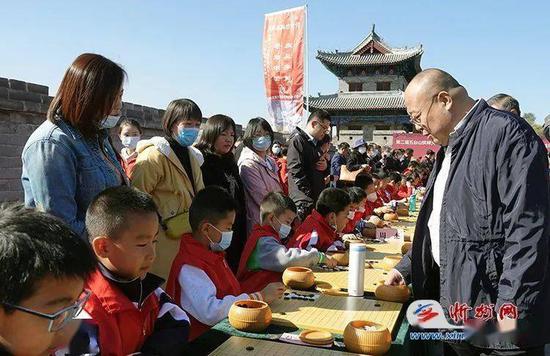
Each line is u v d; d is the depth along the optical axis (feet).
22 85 16.76
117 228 5.24
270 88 31.40
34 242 3.34
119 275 5.39
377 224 14.51
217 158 12.28
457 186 6.27
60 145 6.56
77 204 6.91
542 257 5.52
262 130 13.79
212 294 6.91
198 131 10.29
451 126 6.59
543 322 5.68
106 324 5.08
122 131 16.20
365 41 104.94
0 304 3.22
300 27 30.58
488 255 6.04
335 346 5.63
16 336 3.30
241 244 12.45
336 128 107.04
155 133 25.98
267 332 5.96
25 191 6.68
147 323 5.65
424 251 7.50
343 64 104.17
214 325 6.33
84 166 6.86
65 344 3.69
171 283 7.20
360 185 18.38
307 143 15.26
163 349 5.36
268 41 31.45
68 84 6.84
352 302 7.25
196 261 7.20
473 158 6.15
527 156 5.71
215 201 7.40
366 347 5.33
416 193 26.30
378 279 8.71
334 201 11.38
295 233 10.99
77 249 3.54
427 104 6.63
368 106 100.89
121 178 7.73
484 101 6.41
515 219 5.64
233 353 5.26
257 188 13.53
